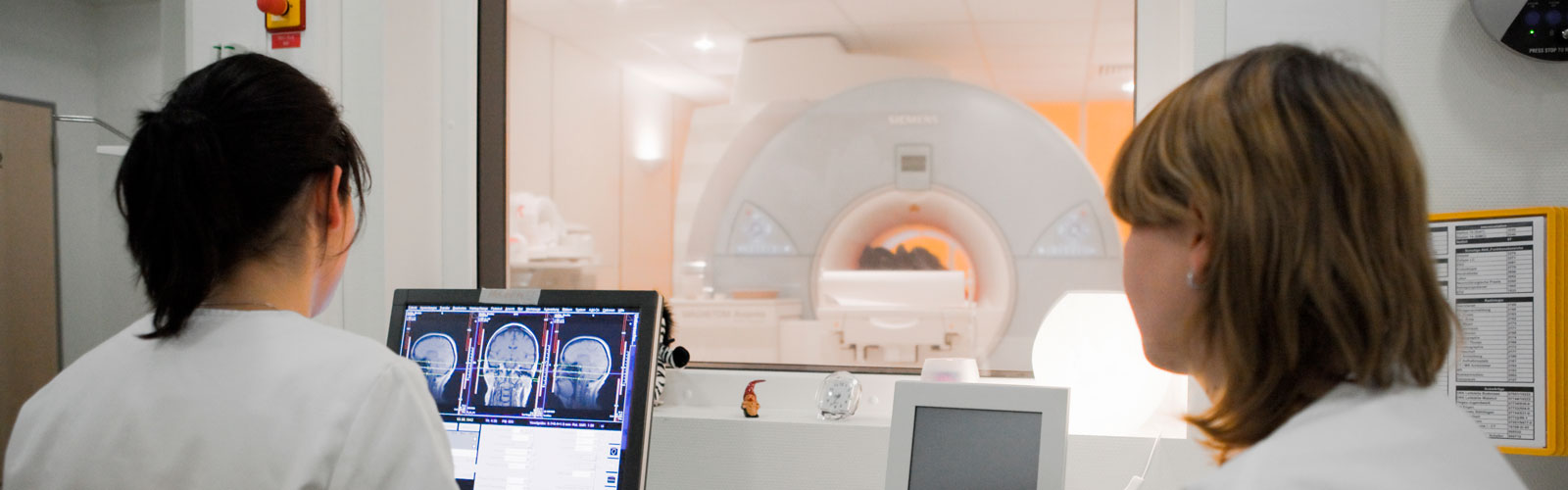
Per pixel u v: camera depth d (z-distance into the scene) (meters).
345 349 0.71
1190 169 0.52
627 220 5.85
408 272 1.66
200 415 0.66
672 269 6.41
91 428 0.68
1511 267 1.12
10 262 3.36
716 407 1.64
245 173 0.68
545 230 4.23
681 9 4.44
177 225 0.67
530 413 1.20
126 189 0.69
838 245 3.54
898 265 3.52
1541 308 1.10
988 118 3.42
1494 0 1.19
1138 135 0.58
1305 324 0.50
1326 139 0.49
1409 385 0.52
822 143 3.59
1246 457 0.49
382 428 0.68
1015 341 3.22
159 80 3.43
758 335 3.49
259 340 0.70
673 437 1.45
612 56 5.46
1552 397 1.09
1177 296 0.56
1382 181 0.49
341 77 1.59
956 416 1.10
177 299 0.68
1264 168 0.50
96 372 0.71
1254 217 0.49
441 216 1.75
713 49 5.24
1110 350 1.30
